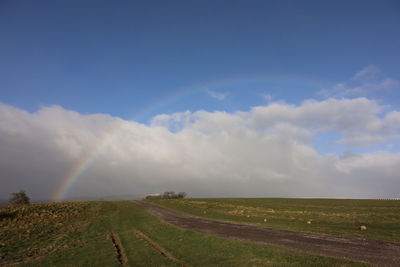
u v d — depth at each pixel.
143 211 55.38
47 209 54.06
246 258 15.88
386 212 40.88
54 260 18.28
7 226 34.31
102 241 24.69
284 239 20.97
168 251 19.50
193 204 70.75
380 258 14.59
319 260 14.31
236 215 43.50
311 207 52.78
